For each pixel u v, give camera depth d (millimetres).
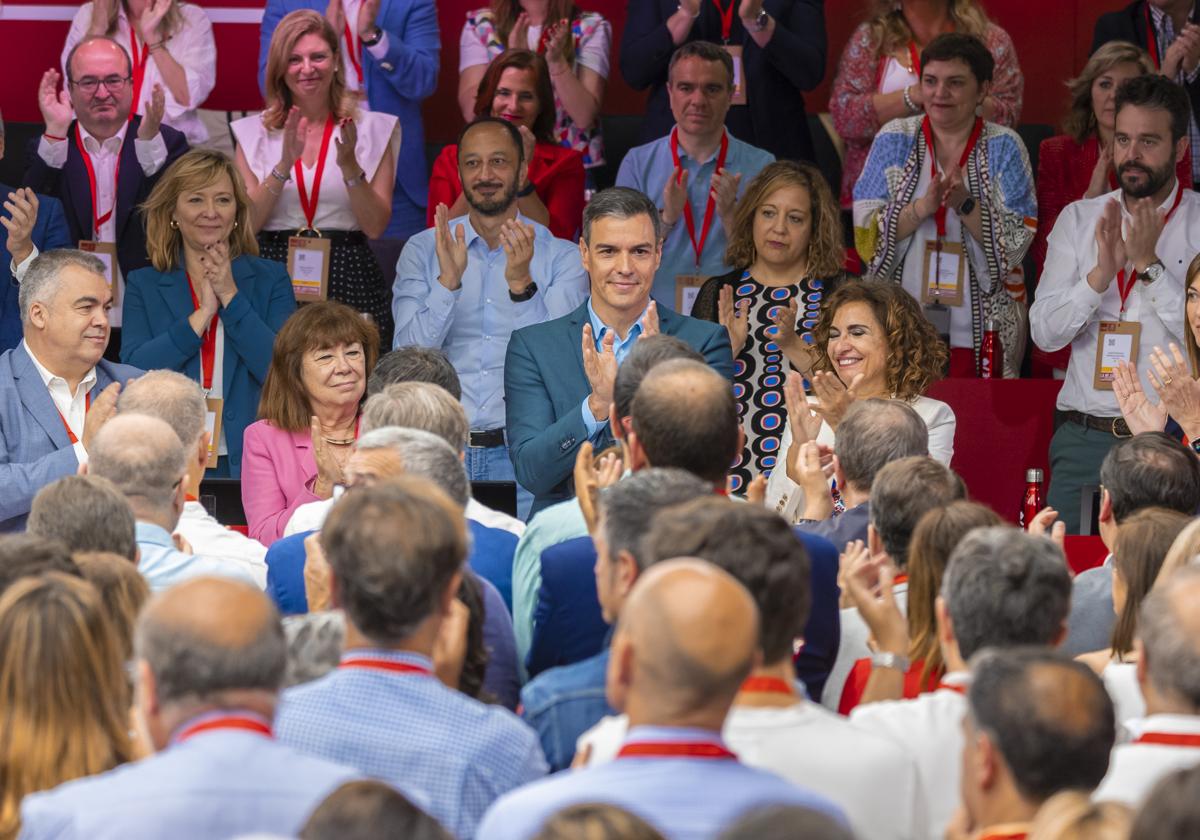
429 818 3645
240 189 13312
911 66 15797
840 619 7074
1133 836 3338
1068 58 18531
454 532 5215
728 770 4301
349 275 14703
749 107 15953
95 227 15164
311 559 6863
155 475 7309
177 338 12703
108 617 5340
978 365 14320
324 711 5125
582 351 11266
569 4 16562
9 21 18312
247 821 4395
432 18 16688
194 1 18234
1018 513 12844
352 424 11008
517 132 13578
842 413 10781
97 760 5031
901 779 5055
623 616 4441
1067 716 4320
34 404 10688
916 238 14570
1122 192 13656
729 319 12734
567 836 3098
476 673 6180
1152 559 6613
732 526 5156
